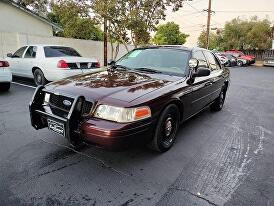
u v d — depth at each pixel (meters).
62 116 3.19
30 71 8.67
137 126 3.09
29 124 4.81
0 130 4.47
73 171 3.24
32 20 19.97
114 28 16.62
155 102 3.35
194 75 4.26
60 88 3.42
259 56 39.81
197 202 2.78
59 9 15.69
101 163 3.47
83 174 3.19
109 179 3.11
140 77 3.98
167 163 3.59
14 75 9.52
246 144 4.48
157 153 3.86
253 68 27.17
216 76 5.68
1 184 2.91
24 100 6.61
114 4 14.87
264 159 3.91
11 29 18.78
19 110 5.71
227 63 26.44
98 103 3.08
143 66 4.57
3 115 5.30
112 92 3.25
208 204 2.76
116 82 3.63
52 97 3.45
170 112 3.79
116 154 3.74
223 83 6.43
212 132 4.99
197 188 3.03
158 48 4.91
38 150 3.76
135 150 3.90
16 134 4.31
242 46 41.59
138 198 2.79
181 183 3.11
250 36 39.84
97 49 18.78
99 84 3.52
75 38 18.09
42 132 4.41
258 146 4.42
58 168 3.29
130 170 3.34
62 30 21.83
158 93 3.47
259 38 39.50
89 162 3.48
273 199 2.91
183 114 4.20
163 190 2.96
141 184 3.05
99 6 14.93
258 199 2.89
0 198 2.67
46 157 3.56
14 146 3.86
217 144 4.40
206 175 3.34
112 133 2.92
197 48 5.21
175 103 3.89
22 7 18.88
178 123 4.14
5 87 7.64
